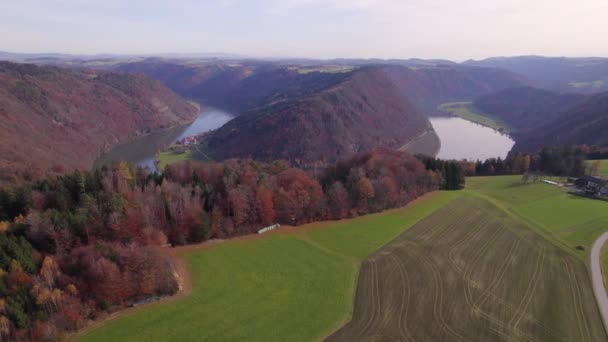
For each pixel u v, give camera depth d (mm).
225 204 64812
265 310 43375
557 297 47125
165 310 42812
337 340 38938
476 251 59375
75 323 39281
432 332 40156
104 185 65688
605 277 52125
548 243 62469
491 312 43781
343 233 65812
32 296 39469
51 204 60281
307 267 53312
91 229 52062
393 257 56938
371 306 44562
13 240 45656
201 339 38625
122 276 43875
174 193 64125
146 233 54219
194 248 57656
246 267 52844
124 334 39000
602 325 42156
